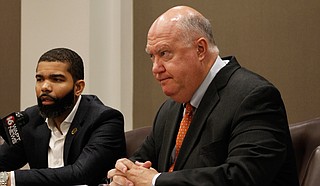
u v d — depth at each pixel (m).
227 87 3.34
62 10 6.30
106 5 6.33
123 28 6.37
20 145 4.64
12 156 4.66
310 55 5.44
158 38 3.27
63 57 4.34
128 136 4.64
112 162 4.42
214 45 3.43
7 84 6.75
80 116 4.46
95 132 4.41
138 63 6.31
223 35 5.89
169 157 3.57
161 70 3.30
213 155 3.26
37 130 4.54
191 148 3.34
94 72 6.23
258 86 3.24
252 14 5.73
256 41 5.71
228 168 3.02
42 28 6.38
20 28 6.68
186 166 3.33
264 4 5.66
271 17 5.63
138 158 3.91
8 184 4.00
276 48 5.61
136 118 6.32
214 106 3.33
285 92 5.56
